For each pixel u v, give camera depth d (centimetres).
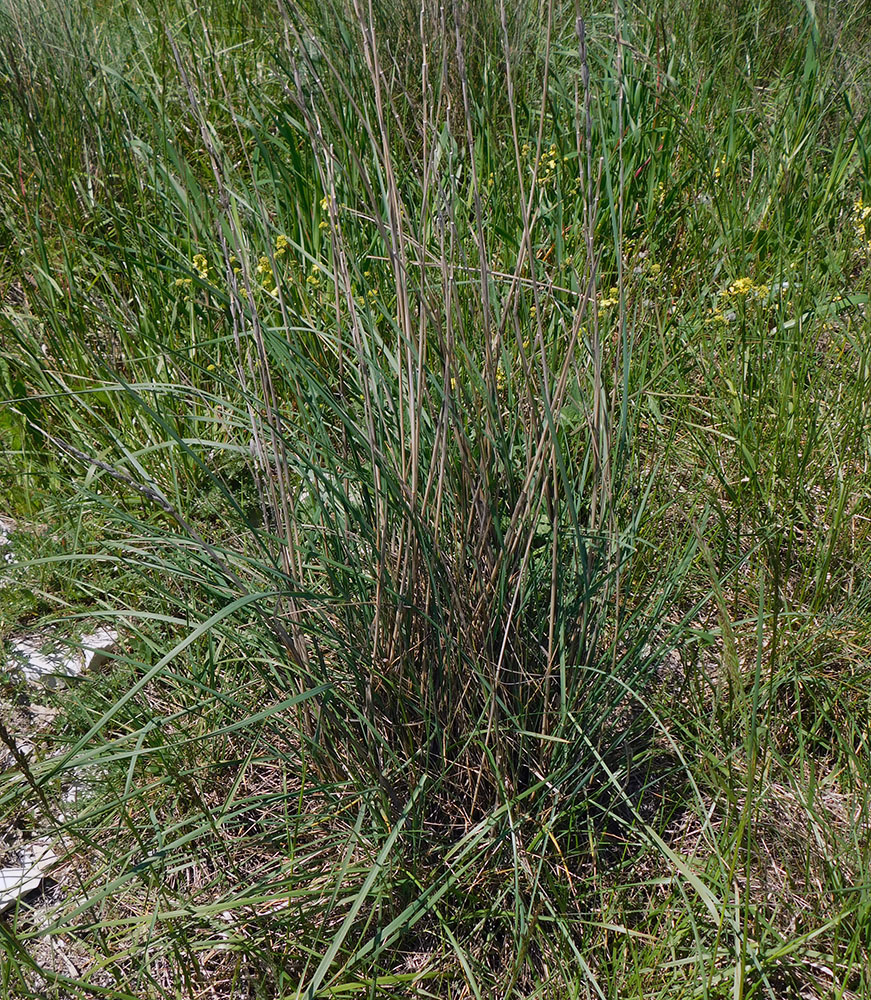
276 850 210
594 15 491
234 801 201
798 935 190
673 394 306
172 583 258
